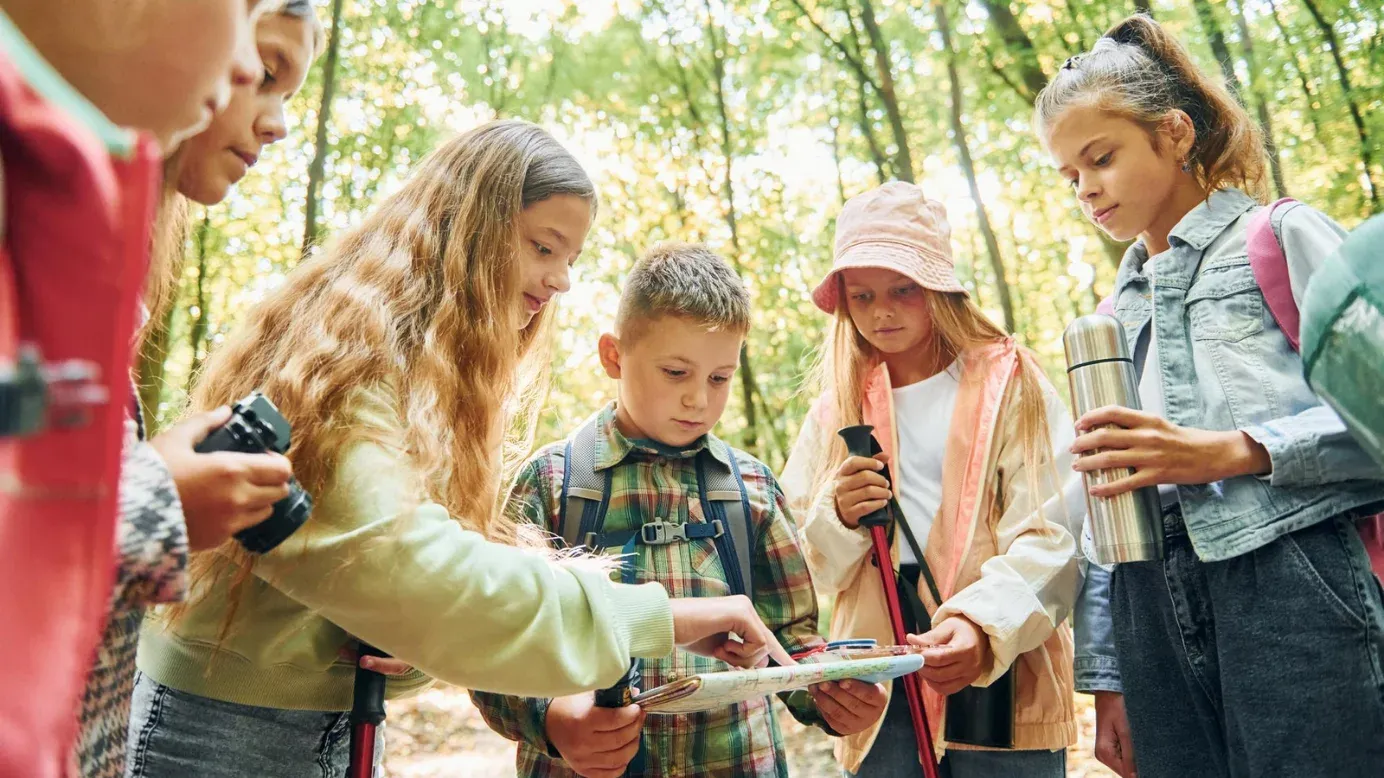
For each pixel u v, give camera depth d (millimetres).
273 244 10062
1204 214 1905
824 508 2270
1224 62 8016
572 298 10633
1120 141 1955
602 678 1291
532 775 1823
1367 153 7855
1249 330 1770
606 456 1965
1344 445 1591
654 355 1932
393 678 1496
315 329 1417
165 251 1278
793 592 2004
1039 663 2111
